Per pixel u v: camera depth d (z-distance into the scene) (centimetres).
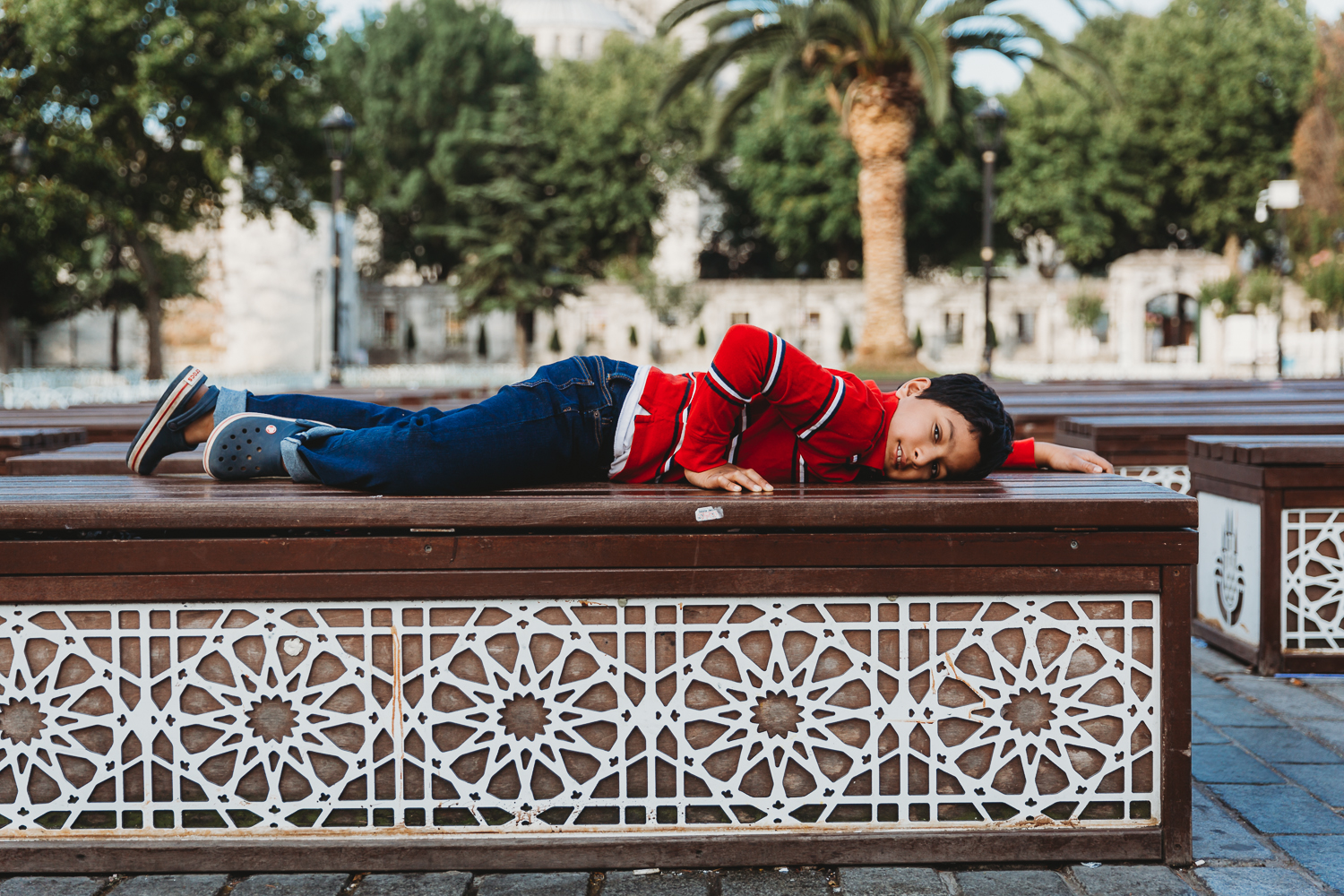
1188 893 203
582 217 4156
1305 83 3456
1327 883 208
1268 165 3681
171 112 2339
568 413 237
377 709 212
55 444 407
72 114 2300
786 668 211
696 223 5112
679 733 212
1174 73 3719
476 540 206
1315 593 358
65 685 211
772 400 231
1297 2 3794
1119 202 3816
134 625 210
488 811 214
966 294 4094
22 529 204
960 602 210
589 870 214
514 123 3984
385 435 225
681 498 210
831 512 205
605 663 211
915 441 234
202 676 211
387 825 214
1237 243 3991
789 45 1767
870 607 210
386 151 4297
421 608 210
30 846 212
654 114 1861
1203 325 3372
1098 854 214
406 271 5022
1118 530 207
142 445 255
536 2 6594
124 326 3988
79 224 2372
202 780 213
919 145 3656
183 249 3944
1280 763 281
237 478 246
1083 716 212
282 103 2478
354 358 4028
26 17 2077
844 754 213
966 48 1870
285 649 210
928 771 213
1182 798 212
